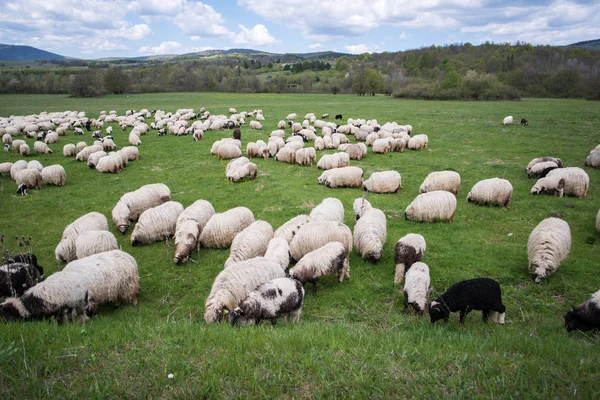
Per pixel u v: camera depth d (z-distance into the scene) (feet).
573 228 42.63
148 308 30.32
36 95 296.10
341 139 96.48
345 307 29.30
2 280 28.78
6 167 73.72
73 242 38.19
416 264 31.42
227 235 40.65
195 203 46.39
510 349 17.75
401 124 129.39
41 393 13.38
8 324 20.88
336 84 358.64
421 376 14.71
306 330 21.26
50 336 18.49
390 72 409.49
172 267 37.19
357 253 37.99
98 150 86.79
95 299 28.30
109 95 298.15
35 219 51.31
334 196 56.65
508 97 228.43
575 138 95.40
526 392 13.37
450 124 126.41
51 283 25.22
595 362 15.69
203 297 31.48
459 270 33.76
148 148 97.86
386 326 25.18
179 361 15.88
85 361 15.80
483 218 46.78
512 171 68.54
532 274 32.35
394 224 45.16
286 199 55.52
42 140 109.29
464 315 24.90
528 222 45.03
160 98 269.44
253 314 24.71
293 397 13.55
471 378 14.60
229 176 66.03
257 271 28.66
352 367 15.16
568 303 28.71
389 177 57.67
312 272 30.89
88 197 60.34
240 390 13.93
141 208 50.49
